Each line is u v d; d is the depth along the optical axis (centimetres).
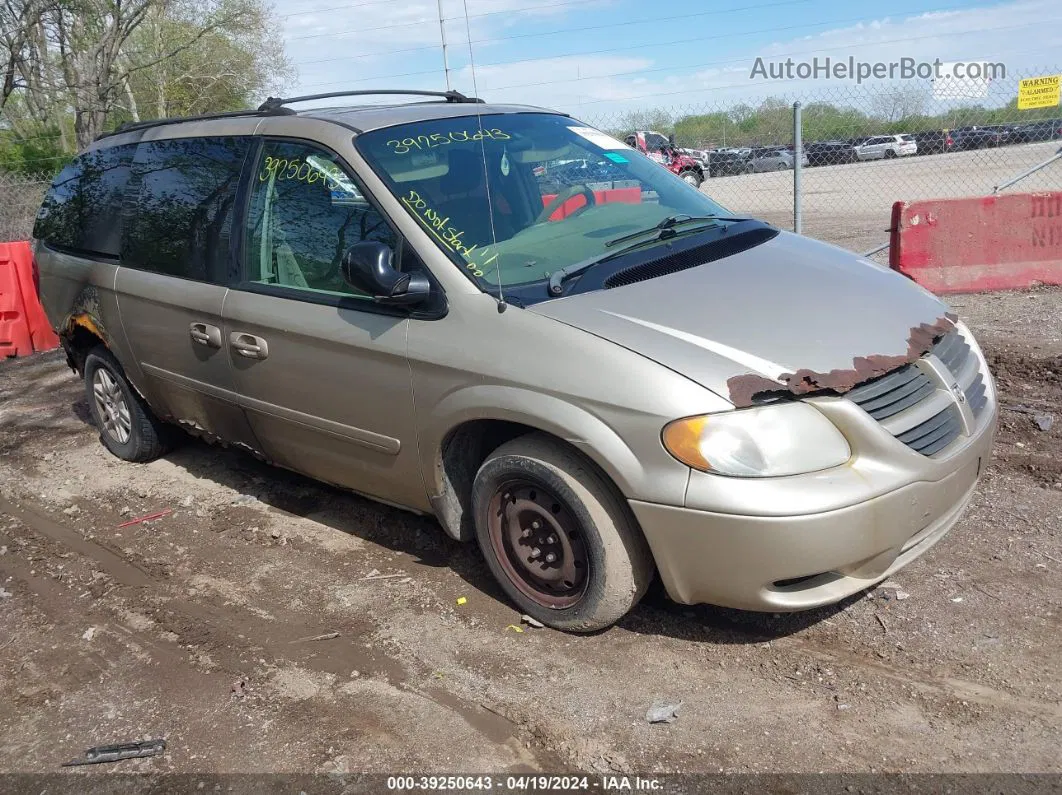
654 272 341
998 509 405
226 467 538
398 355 344
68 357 582
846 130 1683
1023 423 500
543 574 337
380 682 322
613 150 447
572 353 302
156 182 473
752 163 1819
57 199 561
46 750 304
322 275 380
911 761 264
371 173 367
